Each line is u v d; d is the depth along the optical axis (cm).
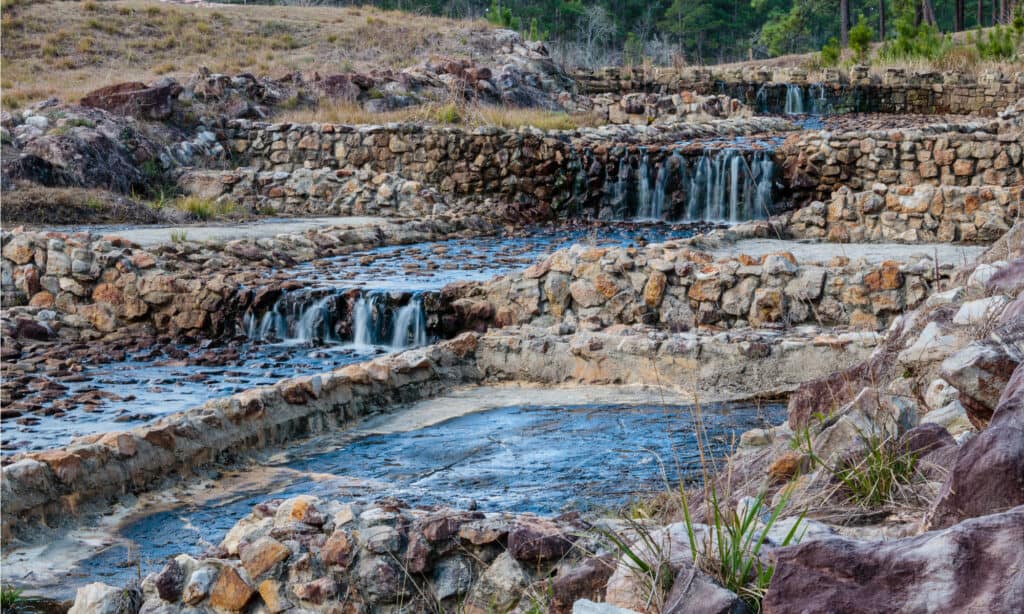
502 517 483
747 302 1143
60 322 1488
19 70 3394
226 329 1453
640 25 8900
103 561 649
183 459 798
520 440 865
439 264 1731
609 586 377
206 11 4228
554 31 8231
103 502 737
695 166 2389
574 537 461
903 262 1234
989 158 2033
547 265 1240
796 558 321
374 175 2489
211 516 725
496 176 2508
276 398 900
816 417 565
